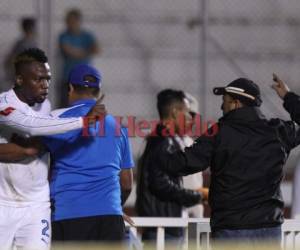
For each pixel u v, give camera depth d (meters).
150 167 22.11
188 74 39.34
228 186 17.81
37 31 36.12
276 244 17.89
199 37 39.56
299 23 40.22
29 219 18.03
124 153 18.89
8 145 17.55
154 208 22.31
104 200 18.11
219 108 37.34
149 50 39.34
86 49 37.81
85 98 18.38
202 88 35.81
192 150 17.88
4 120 17.38
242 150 17.80
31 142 17.69
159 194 22.05
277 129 18.17
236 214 17.75
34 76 17.72
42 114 17.98
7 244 18.02
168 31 39.59
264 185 17.83
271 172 17.89
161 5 39.69
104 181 18.14
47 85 17.92
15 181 17.94
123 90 38.47
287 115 39.16
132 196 32.16
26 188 18.05
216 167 17.98
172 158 17.98
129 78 38.88
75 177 18.02
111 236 18.03
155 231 21.92
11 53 36.25
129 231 20.88
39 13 36.25
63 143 17.95
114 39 39.00
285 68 39.75
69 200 18.00
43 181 18.20
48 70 17.97
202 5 36.22
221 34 39.69
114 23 39.03
